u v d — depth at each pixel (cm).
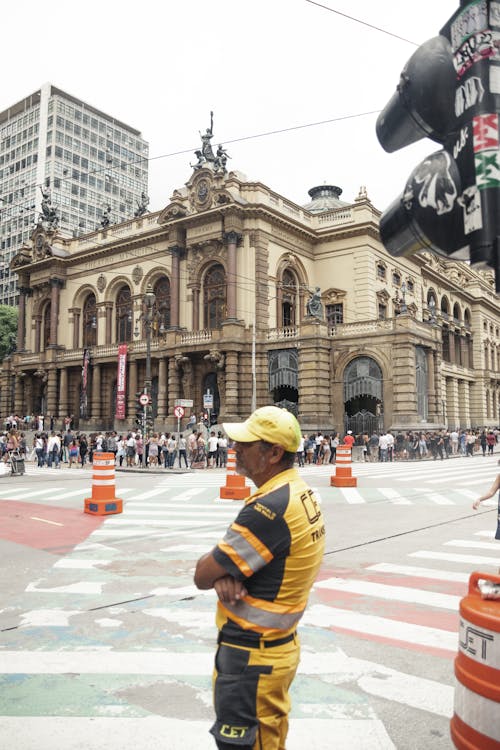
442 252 276
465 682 255
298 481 267
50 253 5394
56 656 504
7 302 11406
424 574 775
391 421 3669
